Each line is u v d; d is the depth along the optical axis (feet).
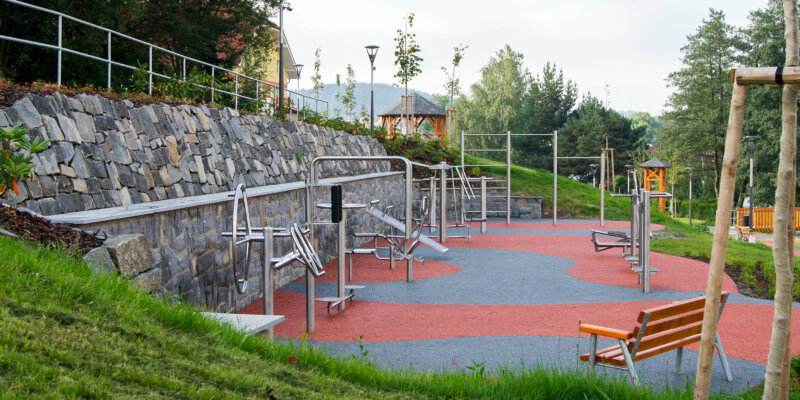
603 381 16.15
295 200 39.32
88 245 18.30
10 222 17.85
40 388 9.85
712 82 194.18
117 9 75.15
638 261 40.01
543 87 234.58
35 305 12.93
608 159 220.84
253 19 100.07
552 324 27.81
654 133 463.01
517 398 15.44
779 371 12.23
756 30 186.19
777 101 174.60
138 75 39.06
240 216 30.37
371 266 44.39
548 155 225.15
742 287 36.76
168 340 13.85
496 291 35.47
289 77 176.14
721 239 11.89
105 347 12.24
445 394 15.70
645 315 17.22
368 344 24.27
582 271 42.55
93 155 26.89
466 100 242.99
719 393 17.67
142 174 30.30
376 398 14.39
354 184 52.65
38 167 22.85
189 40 90.33
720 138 192.75
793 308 30.89
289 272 37.58
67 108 26.48
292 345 17.26
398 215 75.10
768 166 178.19
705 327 12.16
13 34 65.41
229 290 28.76
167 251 23.17
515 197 83.71
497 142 226.58
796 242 104.47
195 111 39.55
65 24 67.82
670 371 21.18
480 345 24.27
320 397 13.38
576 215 84.48
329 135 67.87
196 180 35.91
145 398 10.69
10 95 24.22
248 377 13.20
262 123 50.96
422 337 25.44
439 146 97.04
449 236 60.54
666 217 87.51
